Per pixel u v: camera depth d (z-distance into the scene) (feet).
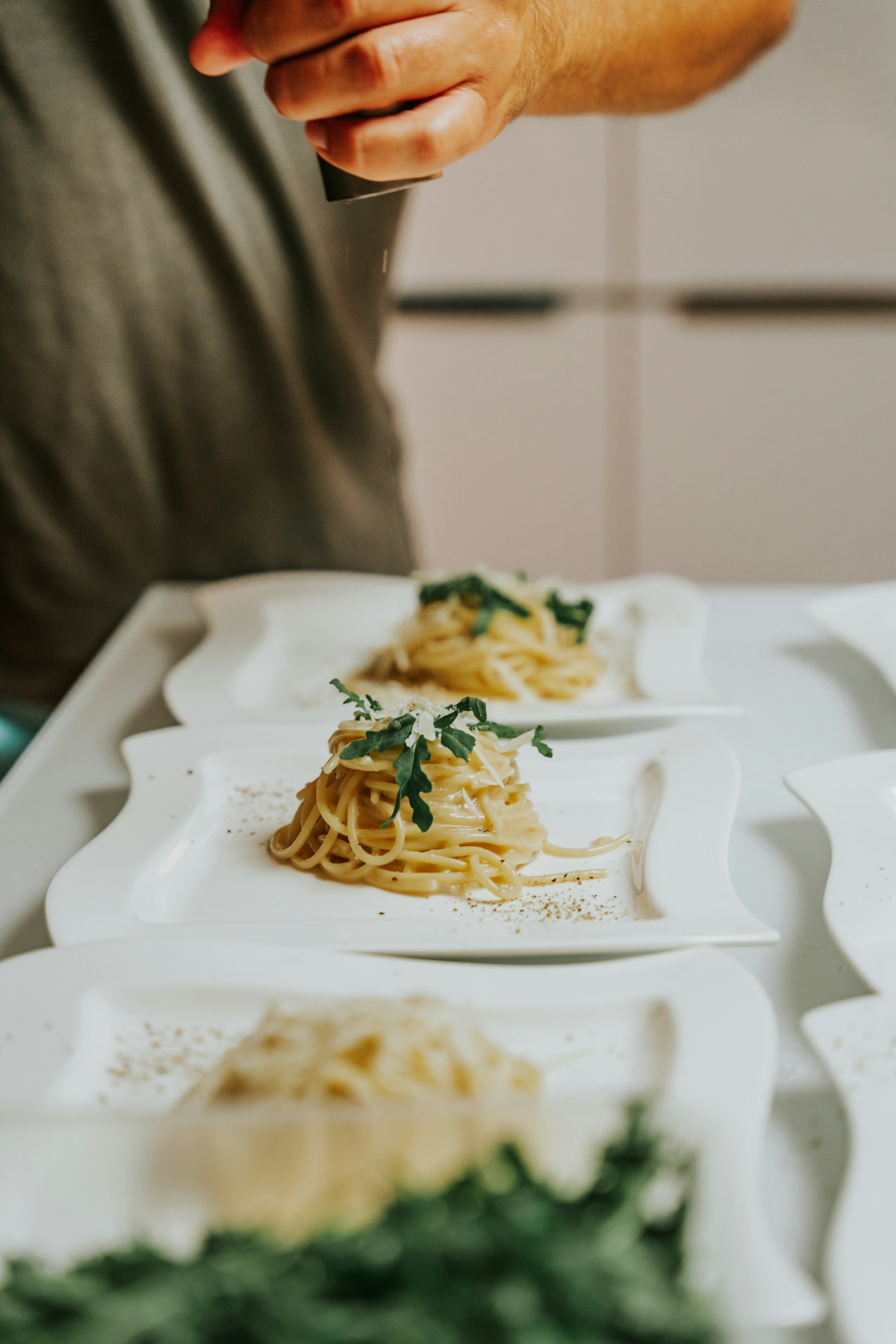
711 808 2.71
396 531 4.48
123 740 3.18
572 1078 2.16
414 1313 1.61
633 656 3.48
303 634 3.67
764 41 4.07
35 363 4.05
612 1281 1.66
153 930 2.44
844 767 2.74
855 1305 1.87
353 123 2.48
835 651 3.52
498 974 2.29
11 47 3.82
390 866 2.70
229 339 4.12
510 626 3.44
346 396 4.26
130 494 4.21
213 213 3.99
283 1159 1.86
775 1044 2.13
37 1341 1.65
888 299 6.72
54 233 3.96
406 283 7.01
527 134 6.61
